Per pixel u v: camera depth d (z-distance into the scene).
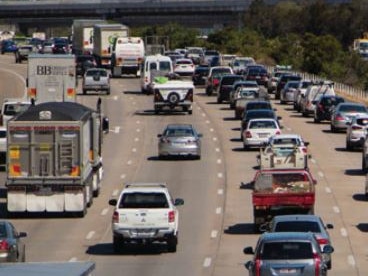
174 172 103.88
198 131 136.12
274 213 72.62
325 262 55.84
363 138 117.62
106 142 126.75
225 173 102.94
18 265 30.88
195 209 84.75
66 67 123.94
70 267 30.28
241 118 144.12
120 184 97.12
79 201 81.06
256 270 50.47
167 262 65.19
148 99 175.62
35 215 81.62
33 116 80.69
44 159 80.88
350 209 84.31
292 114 156.38
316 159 112.88
